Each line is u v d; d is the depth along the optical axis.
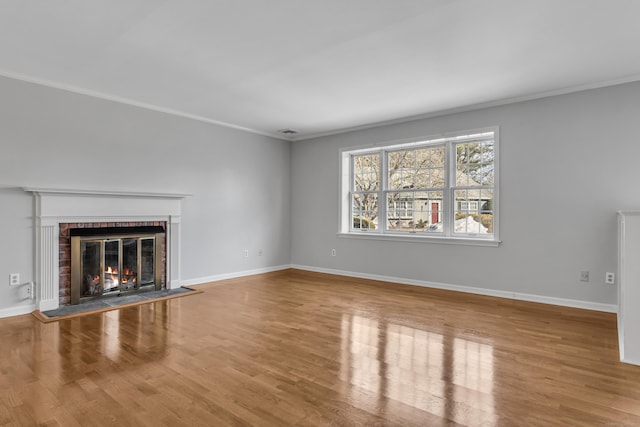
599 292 4.12
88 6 2.56
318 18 2.72
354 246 6.21
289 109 5.11
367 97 4.56
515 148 4.63
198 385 2.38
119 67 3.67
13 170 3.89
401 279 5.68
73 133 4.30
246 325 3.60
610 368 2.64
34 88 4.01
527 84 4.10
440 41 3.07
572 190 4.27
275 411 2.07
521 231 4.61
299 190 7.00
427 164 5.55
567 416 2.03
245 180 6.26
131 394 2.25
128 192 4.66
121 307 4.22
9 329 3.45
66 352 2.90
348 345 3.08
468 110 4.98
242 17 2.71
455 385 2.39
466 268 5.06
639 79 3.85
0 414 2.02
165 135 5.16
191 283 5.50
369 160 6.21
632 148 3.92
